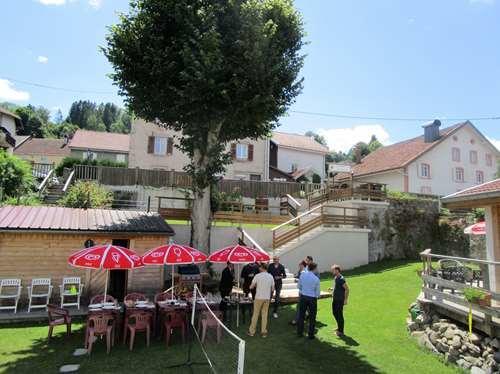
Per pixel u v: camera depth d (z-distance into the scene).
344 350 9.41
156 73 15.12
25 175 21.88
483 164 41.69
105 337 10.15
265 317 10.59
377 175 41.31
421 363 8.70
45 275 13.45
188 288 14.73
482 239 24.22
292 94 17.19
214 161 17.58
